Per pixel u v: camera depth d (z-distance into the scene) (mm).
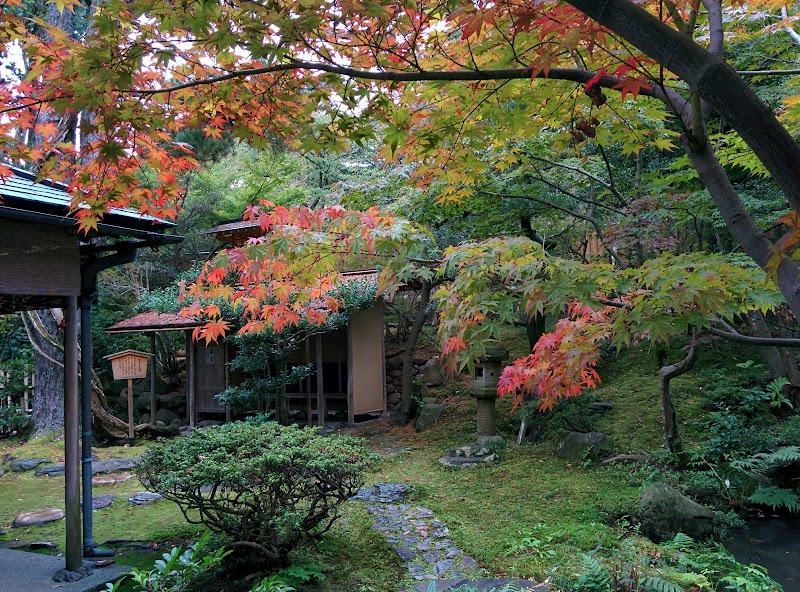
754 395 7918
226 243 11352
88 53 2178
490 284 3074
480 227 8039
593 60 2477
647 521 5281
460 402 10484
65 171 3254
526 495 6094
